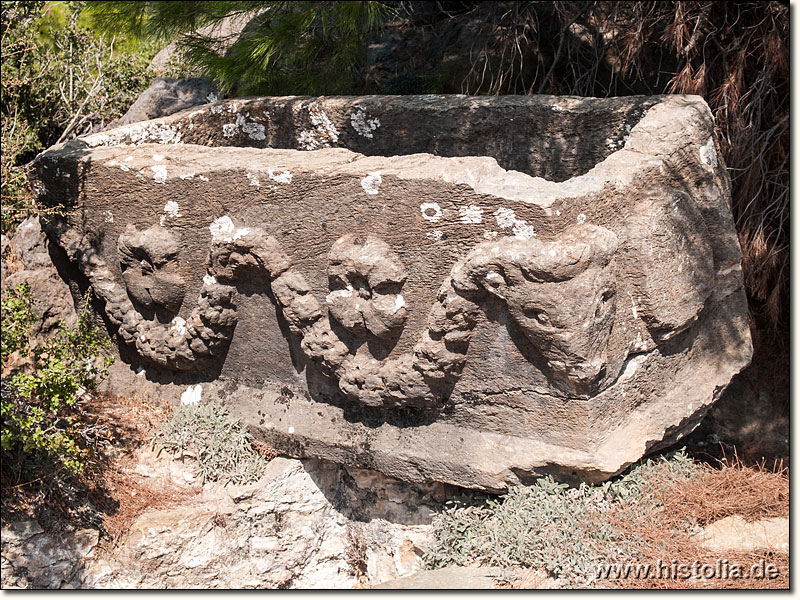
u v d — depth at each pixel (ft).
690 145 16.70
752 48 21.25
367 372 16.67
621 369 15.98
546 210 14.51
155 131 20.58
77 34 26.55
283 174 16.44
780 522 16.51
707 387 17.46
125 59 26.84
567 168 19.07
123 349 19.81
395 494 17.98
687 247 16.53
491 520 16.57
